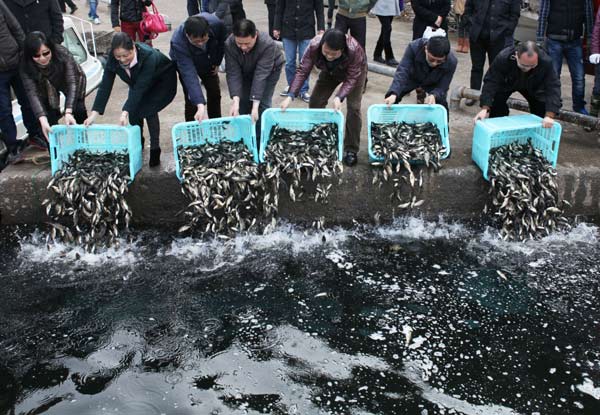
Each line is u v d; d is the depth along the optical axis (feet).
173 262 17.01
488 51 23.04
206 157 17.49
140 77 16.55
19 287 15.97
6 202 18.16
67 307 15.12
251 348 13.69
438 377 12.87
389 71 25.54
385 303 15.25
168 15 42.39
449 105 23.71
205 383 12.69
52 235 17.57
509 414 11.91
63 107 22.11
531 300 15.33
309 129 18.57
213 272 16.56
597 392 12.46
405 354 13.52
